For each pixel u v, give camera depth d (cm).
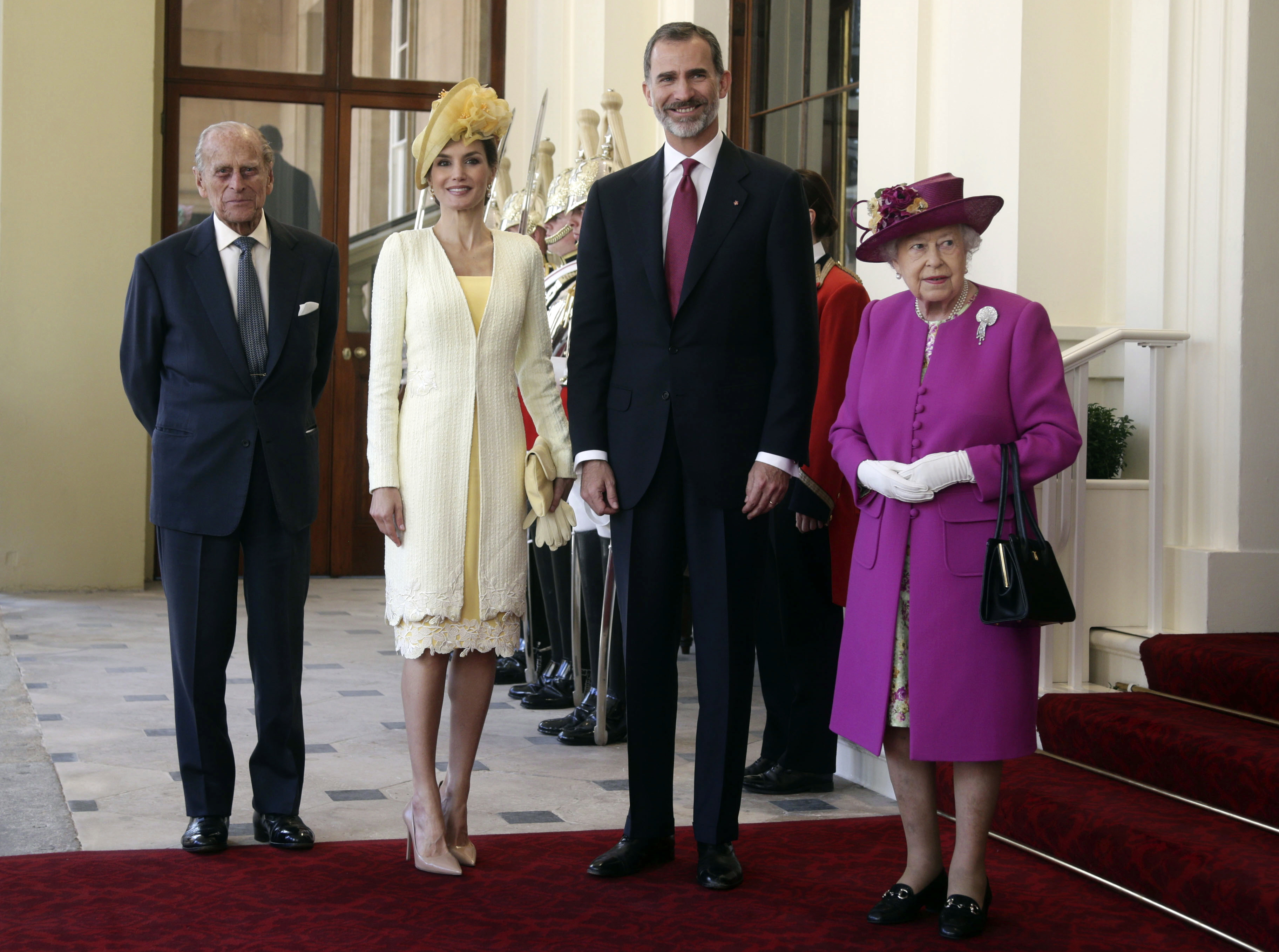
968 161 491
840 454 302
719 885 305
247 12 891
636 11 798
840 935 279
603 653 446
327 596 822
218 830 326
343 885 304
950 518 282
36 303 795
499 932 277
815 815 378
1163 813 319
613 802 385
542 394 335
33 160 790
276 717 333
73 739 440
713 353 310
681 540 316
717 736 310
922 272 287
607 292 321
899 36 527
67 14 793
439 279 320
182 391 325
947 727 278
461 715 324
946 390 286
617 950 268
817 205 396
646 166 323
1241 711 360
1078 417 409
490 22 933
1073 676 412
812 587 395
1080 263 470
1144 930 284
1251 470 419
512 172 926
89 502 809
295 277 334
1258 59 418
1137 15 452
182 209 882
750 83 734
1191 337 429
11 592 795
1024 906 298
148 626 685
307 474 333
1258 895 269
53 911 283
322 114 905
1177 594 422
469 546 317
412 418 320
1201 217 429
